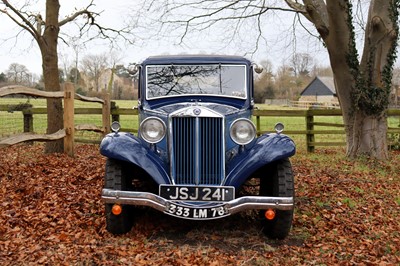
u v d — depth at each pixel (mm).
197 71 5504
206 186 4355
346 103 10211
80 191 6020
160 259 3924
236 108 5258
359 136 10125
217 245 4391
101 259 3904
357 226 5152
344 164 9328
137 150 4543
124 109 11859
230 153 4754
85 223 4848
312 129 12109
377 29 9680
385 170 8859
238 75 5492
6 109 11359
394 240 4758
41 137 7410
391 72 9906
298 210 5645
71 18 9953
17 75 30156
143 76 5477
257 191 6289
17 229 4504
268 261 4012
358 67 9773
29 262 3752
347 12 9359
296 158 10266
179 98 5379
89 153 9703
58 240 4277
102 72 36562
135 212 5305
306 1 9688
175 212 4277
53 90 9242
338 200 6199
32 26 9078
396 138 13117
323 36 9781
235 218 5238
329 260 4121
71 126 8656
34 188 5945
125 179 4594
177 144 4508
